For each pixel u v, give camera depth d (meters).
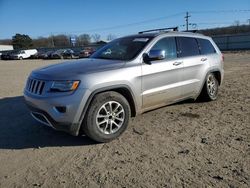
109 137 5.10
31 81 5.28
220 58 7.90
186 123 6.03
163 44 6.23
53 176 4.01
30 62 36.56
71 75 4.83
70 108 4.68
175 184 3.69
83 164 4.33
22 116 6.84
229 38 56.28
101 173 4.04
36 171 4.17
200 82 7.15
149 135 5.40
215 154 4.51
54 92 4.77
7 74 17.47
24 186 3.79
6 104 8.19
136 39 6.22
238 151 4.59
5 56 51.50
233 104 7.48
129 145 4.97
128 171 4.07
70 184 3.79
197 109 7.07
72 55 47.56
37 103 4.90
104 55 6.18
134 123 6.10
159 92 5.92
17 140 5.33
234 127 5.70
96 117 4.94
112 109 5.15
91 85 4.80
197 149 4.71
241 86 10.13
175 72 6.29
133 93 5.41
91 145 5.03
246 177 3.80
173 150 4.71
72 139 5.30
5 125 6.20
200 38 7.43
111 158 4.50
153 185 3.69
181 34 6.82
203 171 3.99
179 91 6.46
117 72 5.18
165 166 4.18
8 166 4.35
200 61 7.09
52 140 5.29
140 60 5.63
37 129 5.88
